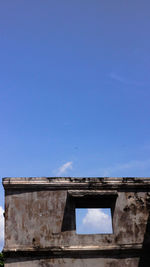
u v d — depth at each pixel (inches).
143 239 493.7
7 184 488.4
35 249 461.1
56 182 501.0
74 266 461.4
